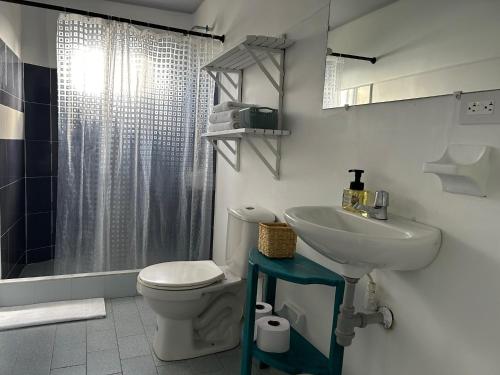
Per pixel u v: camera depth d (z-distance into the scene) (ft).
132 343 6.68
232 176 8.55
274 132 5.95
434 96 3.56
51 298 8.00
